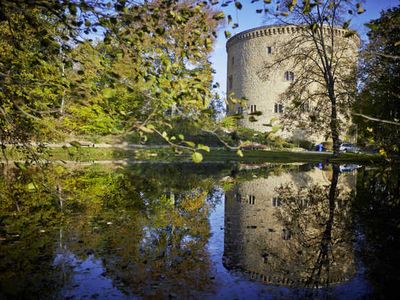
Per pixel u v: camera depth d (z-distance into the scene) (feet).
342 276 11.35
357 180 38.11
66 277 10.89
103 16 10.64
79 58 11.46
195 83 9.40
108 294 9.75
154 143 89.61
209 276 11.13
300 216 20.20
